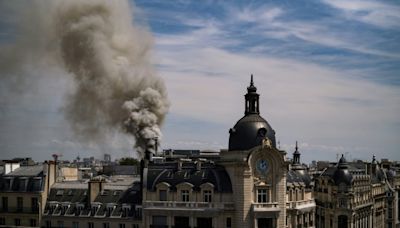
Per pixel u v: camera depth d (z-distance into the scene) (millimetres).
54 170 154500
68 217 144625
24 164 170000
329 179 180125
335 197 177000
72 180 168625
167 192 137125
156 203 137000
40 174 151125
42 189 147625
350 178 176875
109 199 145000
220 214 133875
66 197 148625
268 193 136125
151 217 137375
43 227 146000
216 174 137125
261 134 137250
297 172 162125
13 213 147875
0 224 148750
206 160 153250
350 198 175250
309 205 155875
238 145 137625
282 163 137125
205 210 134000
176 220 136125
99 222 142125
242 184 133500
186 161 147875
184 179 137875
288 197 148750
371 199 196750
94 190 146000
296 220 147875
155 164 144875
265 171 136250
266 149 135500
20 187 148750
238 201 133375
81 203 145625
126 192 145750
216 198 134750
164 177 139500
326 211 180500
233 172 135125
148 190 138375
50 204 147625
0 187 150000
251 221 133625
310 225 157125
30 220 146750
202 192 135375
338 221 176125
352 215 174625
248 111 142750
